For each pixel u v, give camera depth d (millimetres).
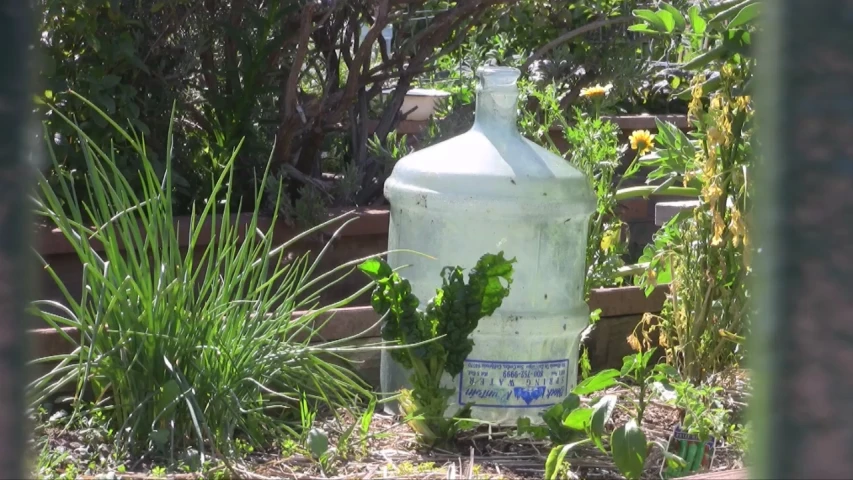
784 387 656
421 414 2285
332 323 2760
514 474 2146
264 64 3955
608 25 4988
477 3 4086
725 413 2328
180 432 2191
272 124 4160
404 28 4336
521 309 2494
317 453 2102
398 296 2311
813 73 634
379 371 2826
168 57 3955
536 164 2537
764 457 670
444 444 2312
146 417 2207
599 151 3346
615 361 3164
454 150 2600
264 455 2207
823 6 627
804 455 651
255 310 2539
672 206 3449
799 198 644
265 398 2459
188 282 2320
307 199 3725
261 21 3928
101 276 2137
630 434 1931
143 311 2275
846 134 631
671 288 2873
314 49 4160
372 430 2434
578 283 2619
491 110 2607
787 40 640
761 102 681
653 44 5418
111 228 2303
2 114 696
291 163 4145
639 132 3547
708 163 2715
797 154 641
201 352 2303
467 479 2037
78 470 2025
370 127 4645
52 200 2238
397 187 2625
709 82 2846
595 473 2172
